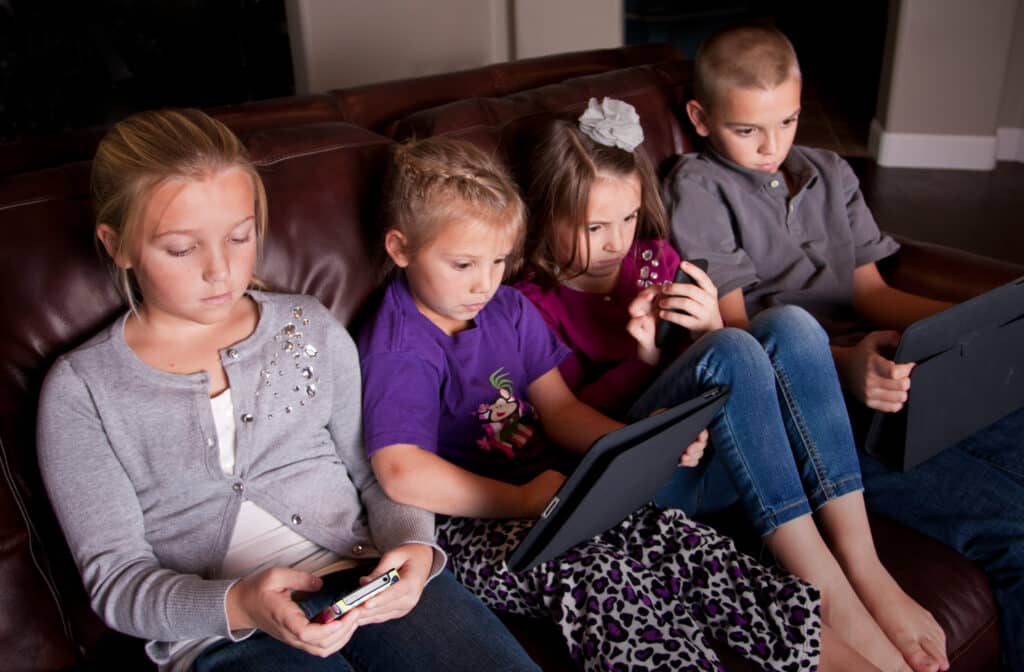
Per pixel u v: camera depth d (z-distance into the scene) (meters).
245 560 1.03
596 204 1.34
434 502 1.09
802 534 1.13
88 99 3.84
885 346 1.33
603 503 1.00
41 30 3.67
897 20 3.93
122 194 0.92
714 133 1.56
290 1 3.39
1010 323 1.28
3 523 0.95
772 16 6.32
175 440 1.00
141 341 1.02
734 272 1.52
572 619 1.02
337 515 1.09
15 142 1.20
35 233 0.99
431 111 1.44
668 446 1.03
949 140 3.98
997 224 3.37
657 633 0.99
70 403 0.96
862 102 4.98
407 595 0.95
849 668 1.04
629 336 1.45
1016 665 1.20
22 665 0.96
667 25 5.83
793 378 1.17
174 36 3.88
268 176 1.18
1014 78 3.92
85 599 1.02
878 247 1.65
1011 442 1.33
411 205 1.12
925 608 1.13
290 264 1.17
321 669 0.96
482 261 1.14
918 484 1.29
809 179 1.61
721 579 1.08
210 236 0.94
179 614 0.90
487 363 1.25
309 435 1.10
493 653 0.95
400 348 1.17
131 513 0.97
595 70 1.88
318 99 1.51
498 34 3.77
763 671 1.04
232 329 1.07
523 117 1.50
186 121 0.97
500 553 1.09
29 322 0.98
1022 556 1.16
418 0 3.54
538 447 1.30
